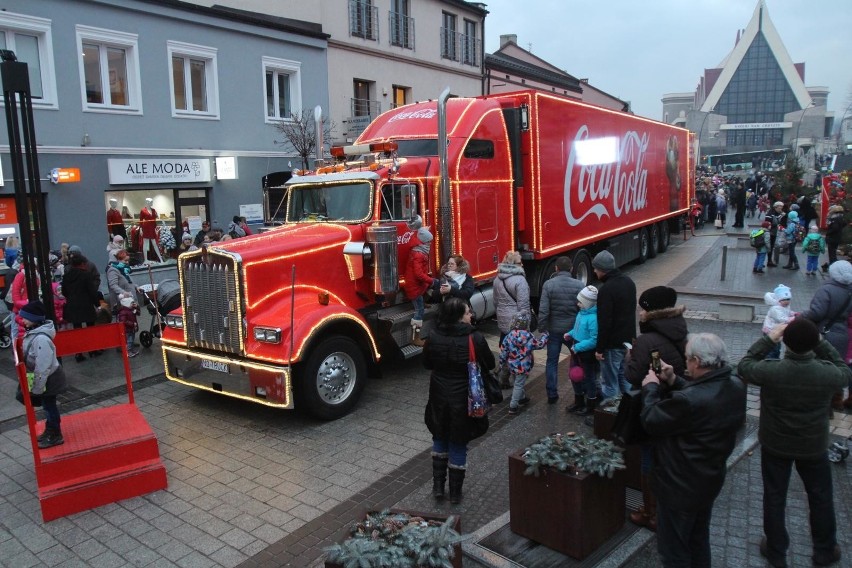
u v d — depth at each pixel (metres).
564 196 12.36
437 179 9.23
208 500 5.60
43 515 5.32
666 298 4.95
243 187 17.14
